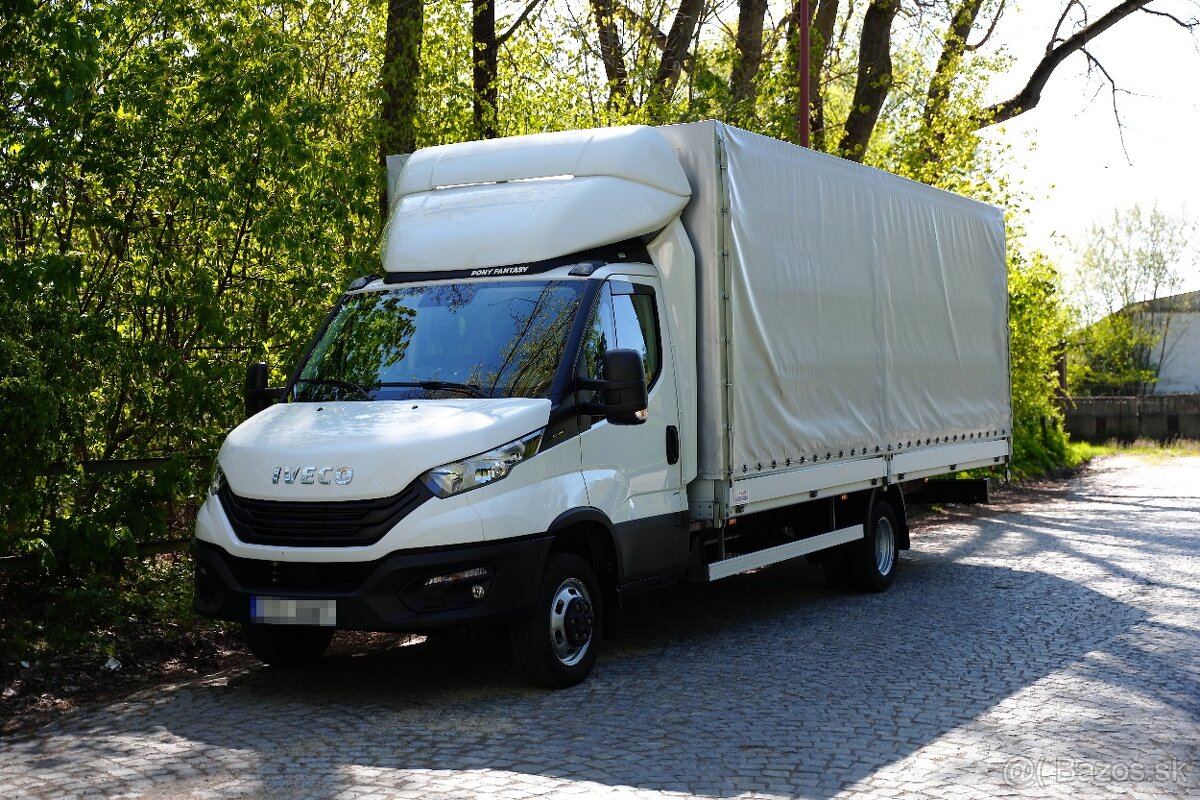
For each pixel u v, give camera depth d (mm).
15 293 8391
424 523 6777
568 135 8453
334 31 13930
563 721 6668
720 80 17000
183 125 9945
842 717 6805
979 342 13508
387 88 13805
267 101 9969
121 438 10336
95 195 9922
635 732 6453
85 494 9633
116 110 9727
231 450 7410
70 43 8617
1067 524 17938
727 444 8633
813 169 10008
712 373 8641
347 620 6770
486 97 15648
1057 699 7242
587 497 7512
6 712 6984
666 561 8328
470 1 15562
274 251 10570
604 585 7957
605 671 8008
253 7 11969
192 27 10227
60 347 8617
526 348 7641
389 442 6949
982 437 13539
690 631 9508
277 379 10430
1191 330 64125
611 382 7305
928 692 7414
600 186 8102
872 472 10914
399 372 7805
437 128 14625
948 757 6027
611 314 7926
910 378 11711
